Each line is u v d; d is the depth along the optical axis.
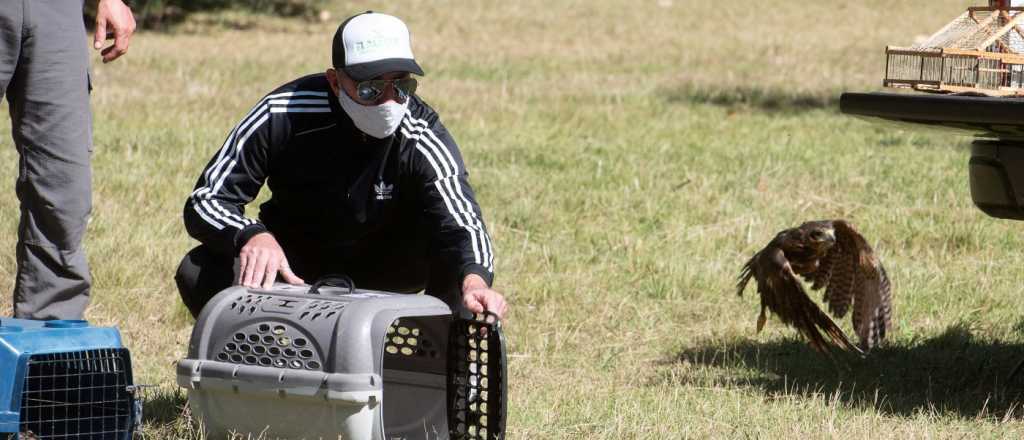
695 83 63.03
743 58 74.94
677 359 21.92
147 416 17.19
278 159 16.92
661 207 33.44
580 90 59.41
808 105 56.56
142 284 25.19
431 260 16.84
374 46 16.06
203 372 14.74
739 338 23.20
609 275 27.08
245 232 15.96
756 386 20.05
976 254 29.59
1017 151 17.86
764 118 51.56
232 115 48.44
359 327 14.08
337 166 16.94
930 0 104.62
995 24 18.17
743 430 17.33
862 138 46.53
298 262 17.88
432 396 16.67
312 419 14.27
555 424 17.42
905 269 27.75
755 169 39.12
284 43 77.81
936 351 22.34
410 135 16.95
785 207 34.09
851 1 104.00
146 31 80.81
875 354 22.12
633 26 91.12
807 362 21.66
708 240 30.23
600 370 21.05
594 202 33.94
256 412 14.60
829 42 83.88
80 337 14.05
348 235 17.45
